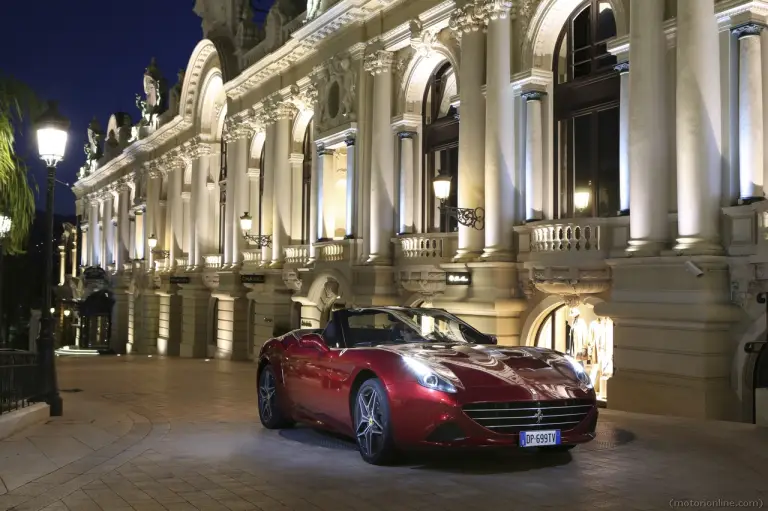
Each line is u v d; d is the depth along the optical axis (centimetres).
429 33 1833
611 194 1441
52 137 1171
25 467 780
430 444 712
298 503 632
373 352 812
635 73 1272
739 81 1165
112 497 660
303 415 946
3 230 1273
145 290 4153
